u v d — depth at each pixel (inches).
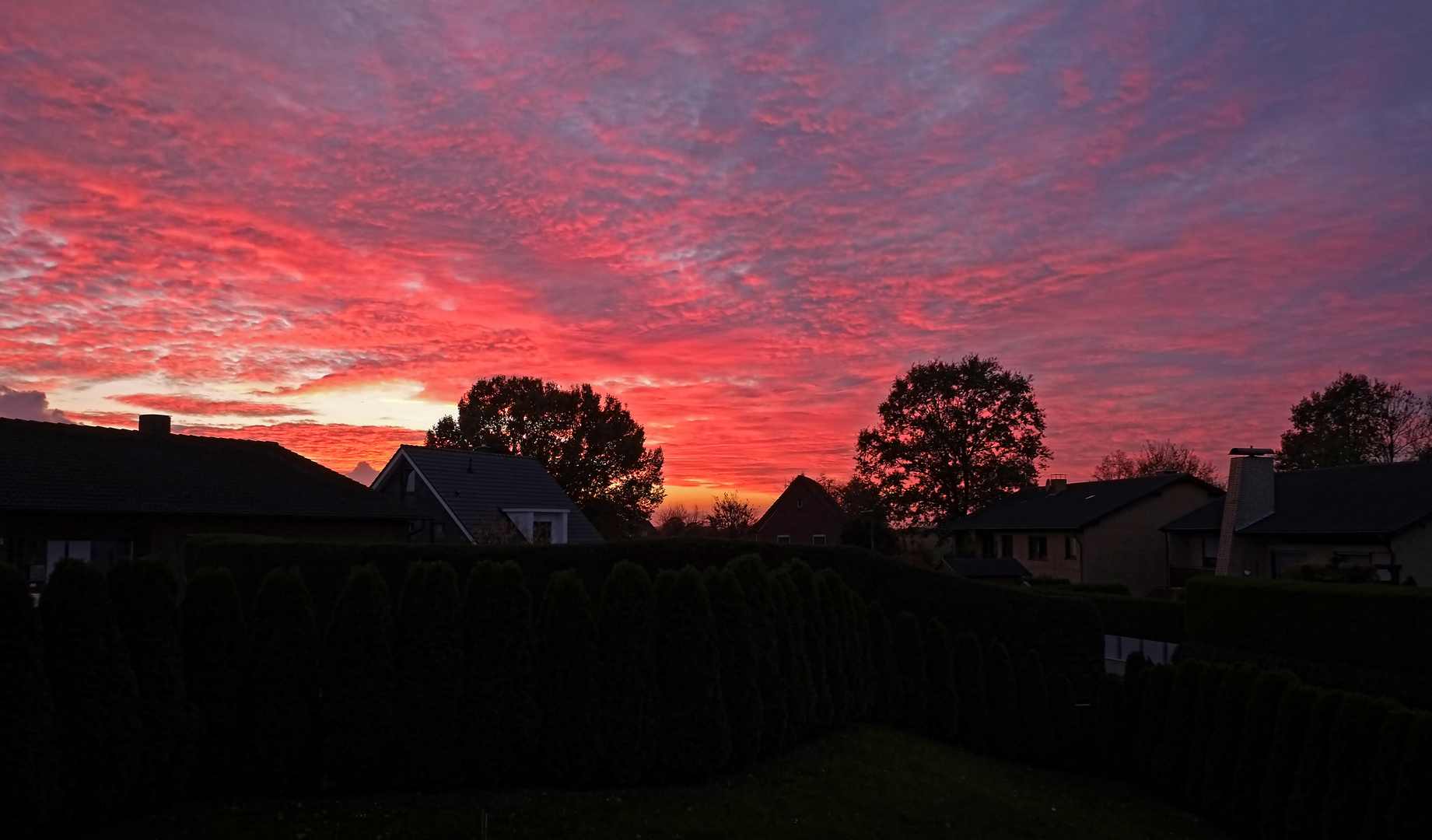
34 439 948.6
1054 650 610.5
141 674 304.8
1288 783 450.3
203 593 331.6
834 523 2245.3
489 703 363.6
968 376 2140.7
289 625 340.8
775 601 475.2
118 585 308.5
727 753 402.6
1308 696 454.0
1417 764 390.0
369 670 346.6
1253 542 1238.9
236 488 1033.5
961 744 576.7
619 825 338.6
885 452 2187.5
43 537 843.4
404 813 326.6
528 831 323.3
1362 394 2199.8
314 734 338.3
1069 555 1620.3
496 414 2420.0
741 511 2652.6
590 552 653.9
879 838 363.9
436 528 1408.7
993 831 402.0
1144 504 1620.3
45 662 285.7
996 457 2138.3
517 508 1448.1
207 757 322.3
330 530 1091.9
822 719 490.6
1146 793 547.2
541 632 389.1
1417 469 1182.3
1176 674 541.6
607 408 2514.8
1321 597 667.4
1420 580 1038.4
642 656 397.1
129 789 293.4
